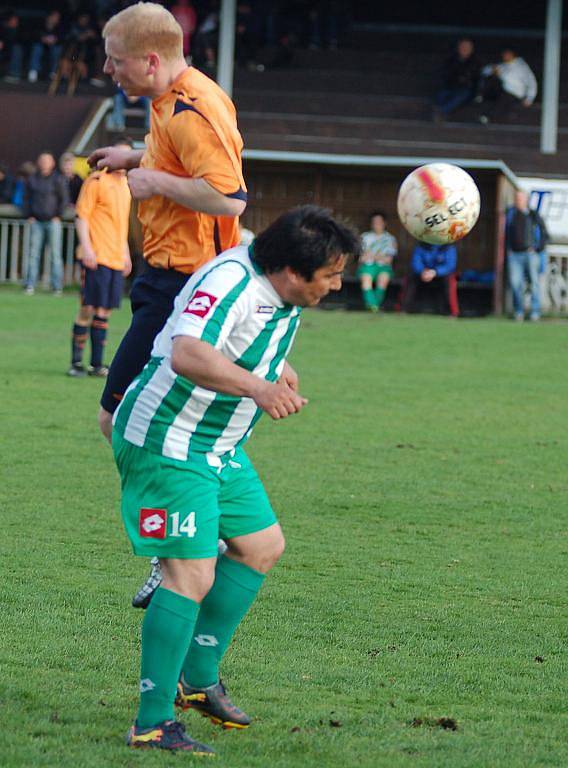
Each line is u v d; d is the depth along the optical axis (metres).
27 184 79.69
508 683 17.81
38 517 26.47
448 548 25.47
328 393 46.00
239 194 16.50
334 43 118.81
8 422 37.16
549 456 35.69
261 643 19.25
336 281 14.69
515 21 125.56
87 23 108.62
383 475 32.34
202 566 14.83
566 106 112.94
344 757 14.67
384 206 84.81
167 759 14.32
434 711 16.59
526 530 27.22
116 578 22.33
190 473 14.79
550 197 82.06
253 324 14.56
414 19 125.69
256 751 14.85
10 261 84.44
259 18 117.75
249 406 14.98
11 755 14.16
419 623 20.52
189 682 15.76
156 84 16.70
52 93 106.56
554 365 56.38
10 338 57.69
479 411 43.25
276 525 15.82
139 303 17.88
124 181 45.66
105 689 16.84
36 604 20.56
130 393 15.11
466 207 18.61
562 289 81.00
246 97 110.62
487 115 109.81
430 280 79.19
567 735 15.82
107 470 31.38
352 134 104.69
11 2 122.25
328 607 21.19
